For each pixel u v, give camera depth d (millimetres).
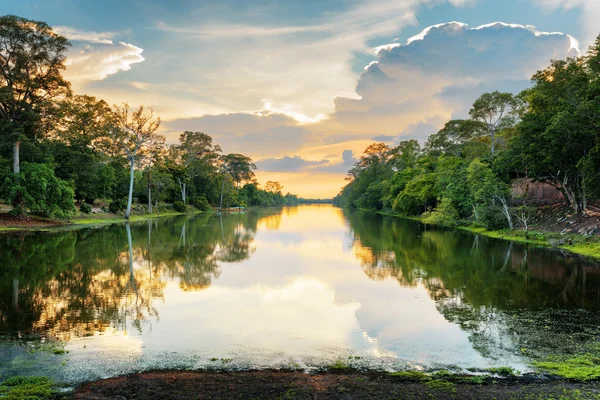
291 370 6895
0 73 34000
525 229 29375
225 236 31344
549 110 28344
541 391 6047
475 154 50312
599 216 25422
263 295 12555
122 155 55062
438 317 10148
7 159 36281
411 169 69500
